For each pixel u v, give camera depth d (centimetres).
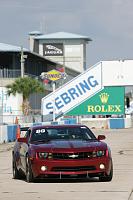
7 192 2091
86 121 10144
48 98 9631
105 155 2317
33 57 13812
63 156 2286
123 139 6169
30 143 2450
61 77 11138
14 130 6278
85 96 9738
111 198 1872
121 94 9775
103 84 9662
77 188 2156
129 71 9569
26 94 11594
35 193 2038
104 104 9825
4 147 5166
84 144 2339
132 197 1898
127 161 3469
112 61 9600
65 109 9775
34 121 8900
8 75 12838
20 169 2570
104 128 10038
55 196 1947
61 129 2536
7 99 12050
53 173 2278
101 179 2373
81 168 2280
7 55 13038
